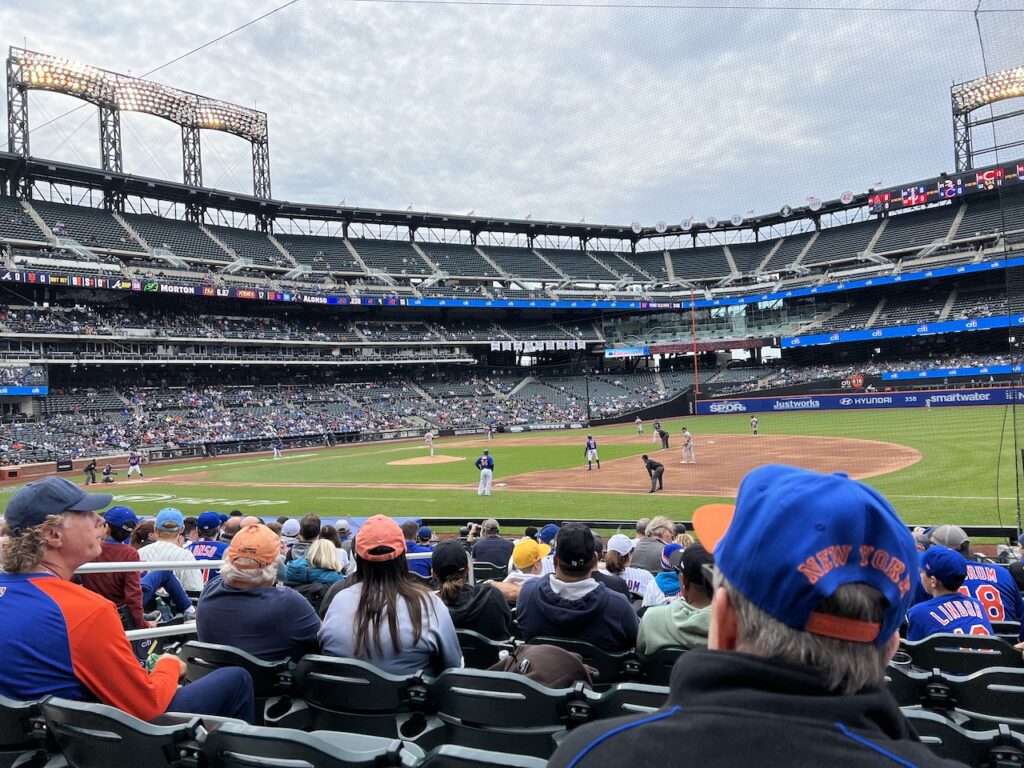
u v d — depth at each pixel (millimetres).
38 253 50531
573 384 72938
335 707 3555
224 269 60594
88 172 53531
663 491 21719
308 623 4070
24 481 37719
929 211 69312
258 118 65375
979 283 62469
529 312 77375
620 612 4340
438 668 3877
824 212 75812
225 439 50844
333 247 70375
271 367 64562
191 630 5344
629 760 1102
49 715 2611
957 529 6301
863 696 1121
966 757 2598
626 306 72375
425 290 68125
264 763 2295
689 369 75500
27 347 48531
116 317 52969
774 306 71625
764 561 1172
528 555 6559
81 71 52594
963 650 4113
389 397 65312
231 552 3955
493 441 50344
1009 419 36125
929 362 59500
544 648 3549
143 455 45844
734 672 1144
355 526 15242
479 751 2123
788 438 36781
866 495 1229
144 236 57531
